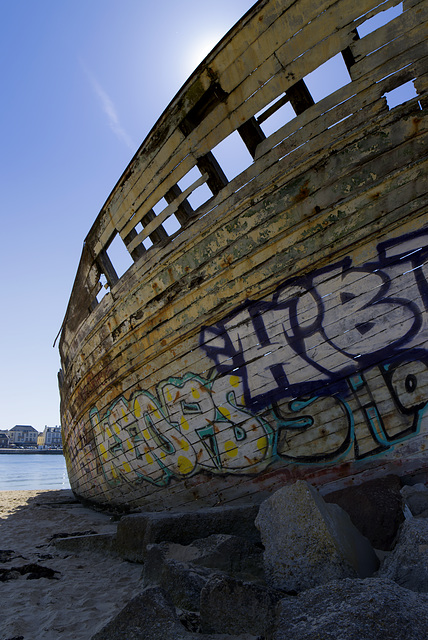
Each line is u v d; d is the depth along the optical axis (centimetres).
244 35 439
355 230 416
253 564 353
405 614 190
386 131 393
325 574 276
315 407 441
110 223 629
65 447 1119
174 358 547
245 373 482
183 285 529
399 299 401
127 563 478
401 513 354
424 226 389
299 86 434
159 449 584
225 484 512
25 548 586
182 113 497
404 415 401
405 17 378
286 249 450
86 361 737
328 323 432
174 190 538
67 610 350
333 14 398
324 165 422
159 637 244
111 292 634
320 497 325
